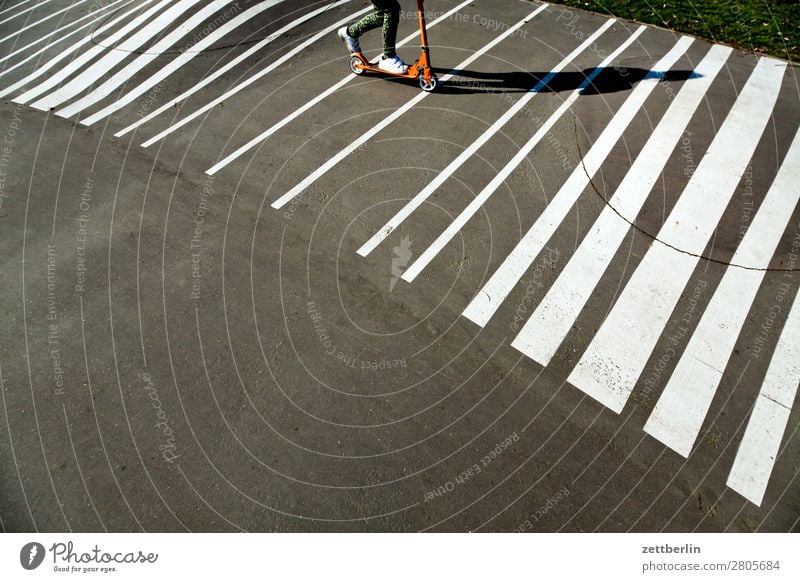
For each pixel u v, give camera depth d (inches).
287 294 196.4
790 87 293.3
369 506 145.3
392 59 287.3
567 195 233.1
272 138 266.8
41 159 259.0
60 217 227.9
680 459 152.4
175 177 247.1
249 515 143.6
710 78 300.5
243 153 259.0
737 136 261.3
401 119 275.3
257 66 322.0
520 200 231.5
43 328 186.4
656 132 264.4
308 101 290.5
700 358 175.3
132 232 220.4
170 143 267.3
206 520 142.7
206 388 170.4
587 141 260.2
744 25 348.2
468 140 261.7
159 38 354.3
